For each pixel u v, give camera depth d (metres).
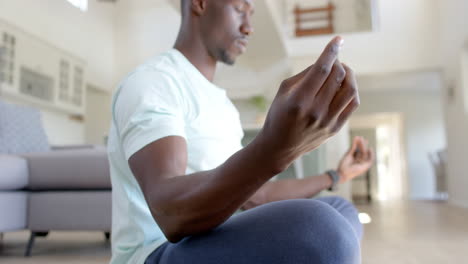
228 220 0.46
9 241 2.70
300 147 0.35
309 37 7.32
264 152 0.35
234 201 0.39
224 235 0.44
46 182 2.17
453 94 6.33
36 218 2.17
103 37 7.47
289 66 7.50
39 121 3.06
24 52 5.20
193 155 0.64
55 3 5.95
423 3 7.03
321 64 0.31
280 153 0.35
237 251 0.42
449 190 6.66
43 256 2.11
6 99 5.00
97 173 2.15
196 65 0.75
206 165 0.65
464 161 5.84
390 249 2.21
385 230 3.05
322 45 7.27
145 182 0.44
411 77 8.40
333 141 6.50
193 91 0.66
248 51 7.22
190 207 0.39
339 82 0.31
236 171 0.36
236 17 0.74
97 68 7.21
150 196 0.43
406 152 9.95
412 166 9.91
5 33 4.89
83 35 6.73
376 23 7.36
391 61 7.04
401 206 5.93
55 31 5.91
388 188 13.59
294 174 2.32
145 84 0.56
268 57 7.50
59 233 3.10
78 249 2.33
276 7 6.64
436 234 2.80
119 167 0.64
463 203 5.91
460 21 5.77
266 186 0.86
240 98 8.39
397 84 9.16
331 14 7.89
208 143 0.66
